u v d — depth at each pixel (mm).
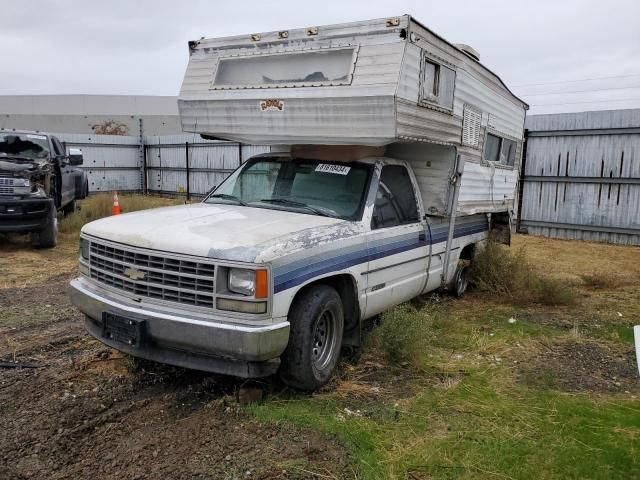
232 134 5555
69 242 11211
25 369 4574
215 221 4371
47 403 3959
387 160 5520
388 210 5297
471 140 6426
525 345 5590
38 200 9914
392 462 3324
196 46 5820
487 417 3961
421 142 5340
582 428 3838
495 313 6824
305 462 3268
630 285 8633
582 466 3371
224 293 3701
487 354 5309
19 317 5992
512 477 3227
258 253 3689
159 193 23844
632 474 3316
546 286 7402
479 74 6488
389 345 4902
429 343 5508
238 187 5664
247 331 3586
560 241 13125
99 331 4324
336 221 4680
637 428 3854
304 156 5617
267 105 5199
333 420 3811
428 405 4121
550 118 13461
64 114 37781
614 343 5727
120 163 23797
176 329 3738
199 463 3236
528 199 14078
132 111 41031
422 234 5777
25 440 3453
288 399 4133
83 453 3342
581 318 6680
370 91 4641
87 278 4492
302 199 5199
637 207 12508
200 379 4418
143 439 3510
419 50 4902
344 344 4828
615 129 12594
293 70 5223
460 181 6141
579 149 13188
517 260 8117
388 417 3906
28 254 9859
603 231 13047
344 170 5297
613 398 4355
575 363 5113
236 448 3412
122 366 4637
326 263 4230
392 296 5324
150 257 3934
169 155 23000
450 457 3402
